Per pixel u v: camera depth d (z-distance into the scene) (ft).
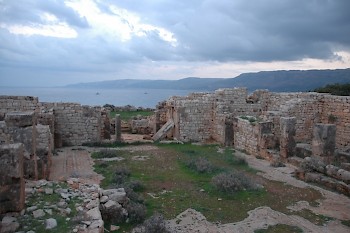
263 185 61.05
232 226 43.98
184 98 115.14
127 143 99.09
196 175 66.64
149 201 51.85
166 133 109.09
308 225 44.62
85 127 98.63
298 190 58.54
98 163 75.72
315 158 67.72
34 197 40.55
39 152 60.18
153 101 469.98
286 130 76.18
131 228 41.50
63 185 46.01
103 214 41.98
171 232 41.47
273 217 47.06
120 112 153.79
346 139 93.86
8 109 92.02
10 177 35.55
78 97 601.21
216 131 105.70
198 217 46.34
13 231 32.76
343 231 42.96
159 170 70.49
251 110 113.60
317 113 102.27
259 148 84.38
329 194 56.70
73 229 33.53
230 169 70.59
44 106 95.50
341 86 161.17
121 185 54.60
